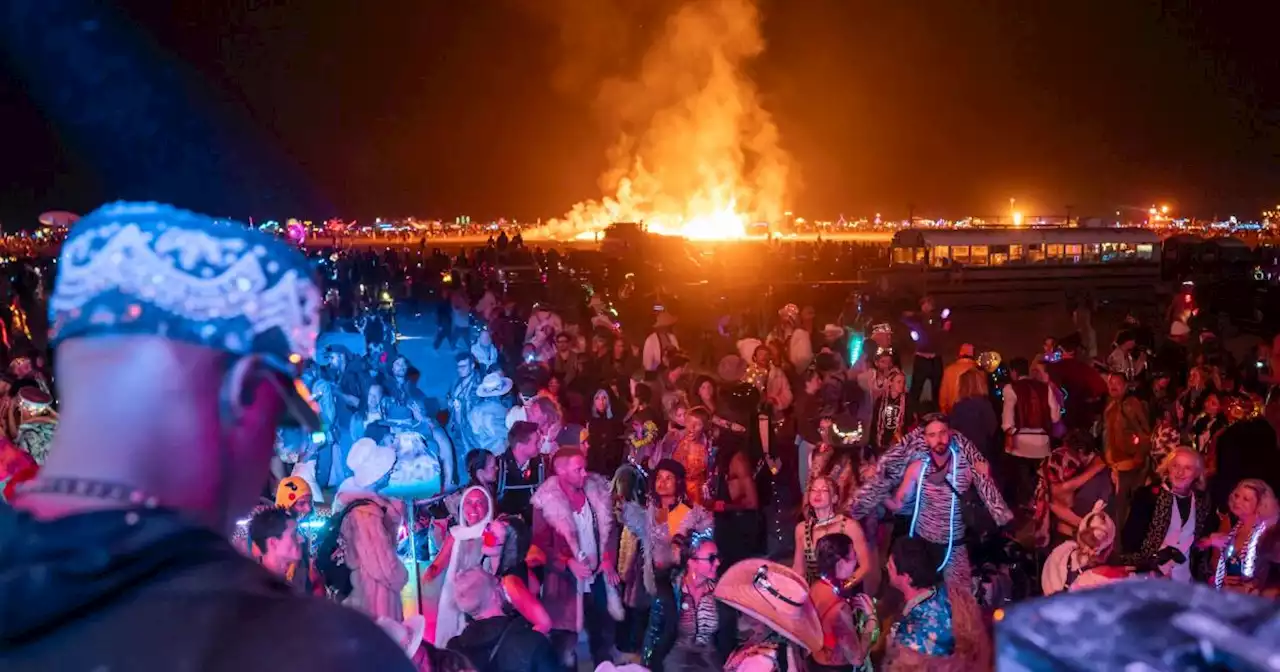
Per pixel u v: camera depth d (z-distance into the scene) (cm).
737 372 1220
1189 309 2617
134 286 120
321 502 864
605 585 732
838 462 847
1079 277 3619
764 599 559
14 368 1055
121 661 105
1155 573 621
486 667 463
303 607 112
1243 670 95
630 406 1211
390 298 3189
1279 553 641
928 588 611
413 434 748
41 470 120
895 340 2448
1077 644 103
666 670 655
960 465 697
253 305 123
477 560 586
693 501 890
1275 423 916
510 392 1139
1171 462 702
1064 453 854
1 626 105
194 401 120
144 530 112
